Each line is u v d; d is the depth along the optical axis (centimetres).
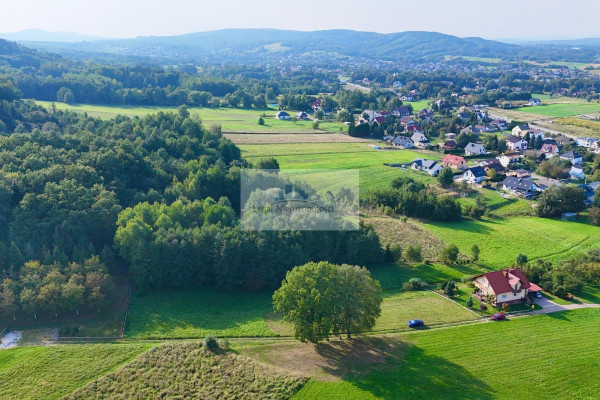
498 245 9231
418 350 5378
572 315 6328
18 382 4722
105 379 4756
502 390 4684
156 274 6969
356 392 4603
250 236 7369
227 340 5497
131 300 6719
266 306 6744
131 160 9294
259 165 11506
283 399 4506
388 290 7281
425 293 7119
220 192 9731
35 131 9762
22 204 7119
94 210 7394
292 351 5356
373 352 5338
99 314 6284
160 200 8644
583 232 10025
